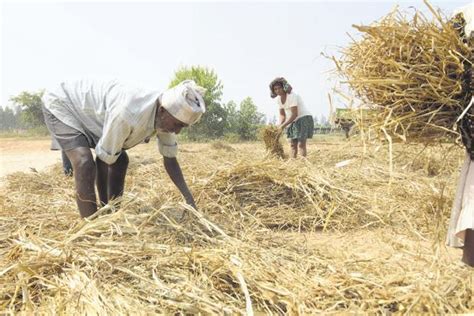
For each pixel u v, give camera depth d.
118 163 3.94
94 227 3.05
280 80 7.87
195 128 24.39
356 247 3.61
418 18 2.39
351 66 2.72
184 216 3.55
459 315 2.13
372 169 6.00
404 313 2.16
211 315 2.15
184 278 2.49
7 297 2.43
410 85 2.40
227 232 3.58
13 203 4.82
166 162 3.78
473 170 2.30
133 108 3.14
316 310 2.22
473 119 2.24
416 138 2.52
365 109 2.60
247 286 2.43
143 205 3.78
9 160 12.36
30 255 2.78
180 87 3.19
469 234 2.30
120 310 2.11
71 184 6.10
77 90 3.42
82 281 2.37
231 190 4.80
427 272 2.62
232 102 25.73
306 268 2.76
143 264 2.67
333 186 4.84
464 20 2.31
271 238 3.56
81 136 3.38
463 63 2.27
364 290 2.39
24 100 39.31
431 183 5.07
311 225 4.36
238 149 13.20
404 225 4.19
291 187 4.76
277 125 8.29
